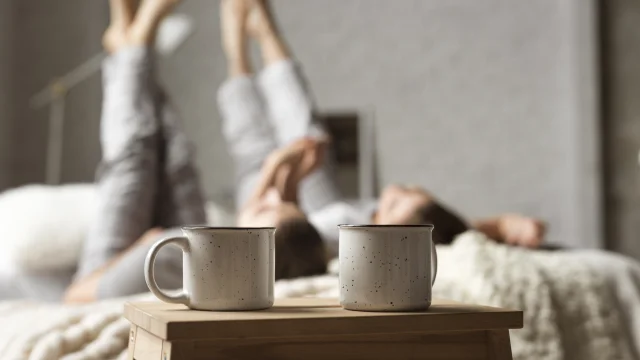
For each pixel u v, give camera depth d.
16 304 1.76
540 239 2.28
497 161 4.61
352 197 4.60
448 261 1.67
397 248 0.85
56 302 2.47
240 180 2.53
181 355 0.76
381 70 4.71
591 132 4.41
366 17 4.73
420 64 4.69
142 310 0.86
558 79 4.59
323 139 1.75
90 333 1.26
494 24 4.67
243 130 2.54
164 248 1.73
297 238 1.52
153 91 2.19
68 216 2.63
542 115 4.60
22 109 4.58
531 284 1.55
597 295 1.64
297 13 4.77
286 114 2.53
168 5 2.20
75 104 4.56
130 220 2.03
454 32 4.69
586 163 4.41
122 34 2.25
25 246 2.53
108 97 2.18
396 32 4.71
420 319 0.82
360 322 0.80
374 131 4.68
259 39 2.64
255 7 2.60
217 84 4.74
